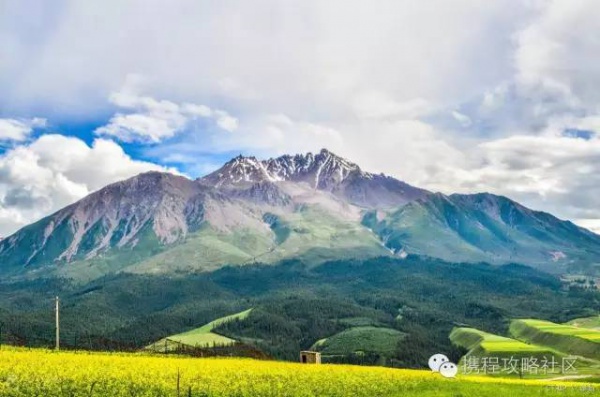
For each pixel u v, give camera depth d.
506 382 74.62
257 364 79.62
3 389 55.78
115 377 60.69
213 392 59.78
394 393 63.41
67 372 61.44
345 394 63.28
